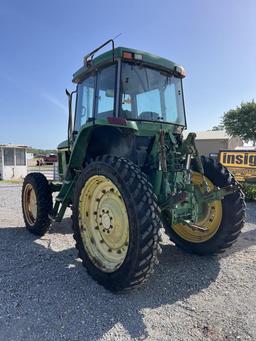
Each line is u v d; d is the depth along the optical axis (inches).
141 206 101.4
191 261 139.2
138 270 101.0
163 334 84.0
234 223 136.6
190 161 128.9
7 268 130.6
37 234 184.9
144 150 131.4
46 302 101.2
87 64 144.0
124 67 128.6
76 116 165.8
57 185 188.7
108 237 118.4
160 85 142.3
